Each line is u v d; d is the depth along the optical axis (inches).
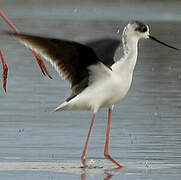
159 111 641.6
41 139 527.2
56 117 613.9
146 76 836.6
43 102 676.7
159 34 1167.0
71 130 560.7
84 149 464.1
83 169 448.1
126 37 473.4
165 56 1009.5
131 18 1439.5
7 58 971.9
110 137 538.9
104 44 505.7
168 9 1576.0
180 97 714.2
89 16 1502.2
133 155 485.1
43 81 801.6
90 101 466.9
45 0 1809.8
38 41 422.6
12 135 537.6
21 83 783.1
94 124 587.2
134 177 426.0
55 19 1444.4
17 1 1797.5
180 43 1057.5
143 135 545.0
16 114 619.5
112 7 1644.9
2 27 1261.1
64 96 709.3
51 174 431.2
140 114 629.9
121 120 604.1
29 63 936.3
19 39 416.2
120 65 469.7
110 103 474.6
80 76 462.9
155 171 441.7
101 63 455.2
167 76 839.7
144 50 1072.8
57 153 488.1
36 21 1393.9
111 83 463.2
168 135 545.0
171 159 473.4
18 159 467.8
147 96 717.3
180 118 612.4
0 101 679.1
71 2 1764.3
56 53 436.8
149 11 1558.8
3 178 417.4
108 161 471.2
